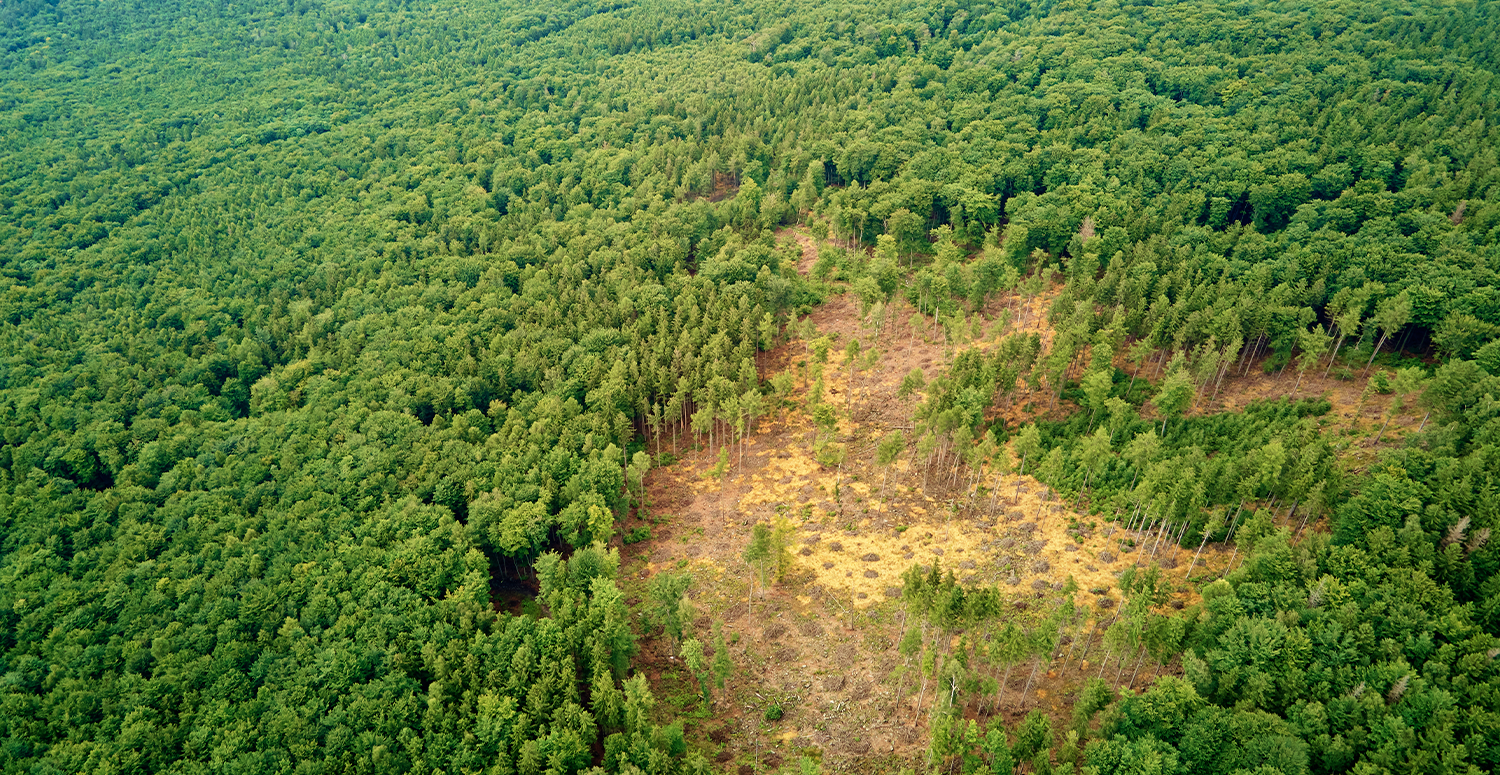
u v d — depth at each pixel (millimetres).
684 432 156750
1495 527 96000
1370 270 147625
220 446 139250
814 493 137750
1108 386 135500
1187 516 113875
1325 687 84938
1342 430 129375
